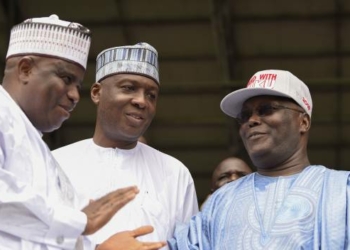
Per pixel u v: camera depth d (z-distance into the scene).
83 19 10.56
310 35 10.55
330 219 3.24
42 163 2.81
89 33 2.99
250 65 11.07
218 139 11.96
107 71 3.76
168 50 10.87
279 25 10.47
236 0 10.23
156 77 3.80
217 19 10.23
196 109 11.58
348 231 3.21
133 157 3.83
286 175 3.54
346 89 11.09
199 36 10.65
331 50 10.69
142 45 3.80
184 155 12.34
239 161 4.82
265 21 10.44
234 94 3.61
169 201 3.77
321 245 3.19
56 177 2.90
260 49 10.80
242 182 3.64
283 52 10.80
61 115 2.89
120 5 10.36
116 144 3.81
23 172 2.73
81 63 2.93
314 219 3.27
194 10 10.34
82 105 11.39
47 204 2.64
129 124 3.70
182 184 3.87
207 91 11.20
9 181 2.61
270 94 3.55
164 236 3.62
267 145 3.50
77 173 3.73
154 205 3.66
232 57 10.86
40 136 2.88
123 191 2.77
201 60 10.94
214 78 11.18
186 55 10.88
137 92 3.73
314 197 3.35
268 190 3.47
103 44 10.87
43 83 2.84
